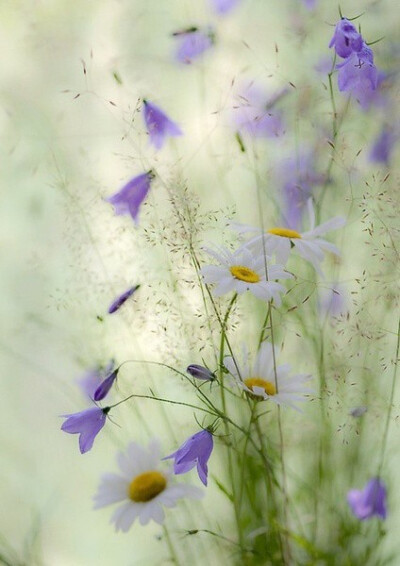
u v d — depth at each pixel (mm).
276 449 793
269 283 721
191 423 841
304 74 914
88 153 1002
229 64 947
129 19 1117
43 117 1068
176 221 754
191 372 718
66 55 1142
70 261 958
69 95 1081
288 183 857
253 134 838
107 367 822
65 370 1008
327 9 979
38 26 1189
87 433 717
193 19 1008
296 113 865
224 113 886
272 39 984
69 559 920
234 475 795
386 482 801
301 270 816
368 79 783
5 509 964
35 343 1011
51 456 1001
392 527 811
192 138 936
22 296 1017
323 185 844
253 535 766
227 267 728
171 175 799
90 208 824
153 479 743
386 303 783
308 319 814
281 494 794
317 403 802
